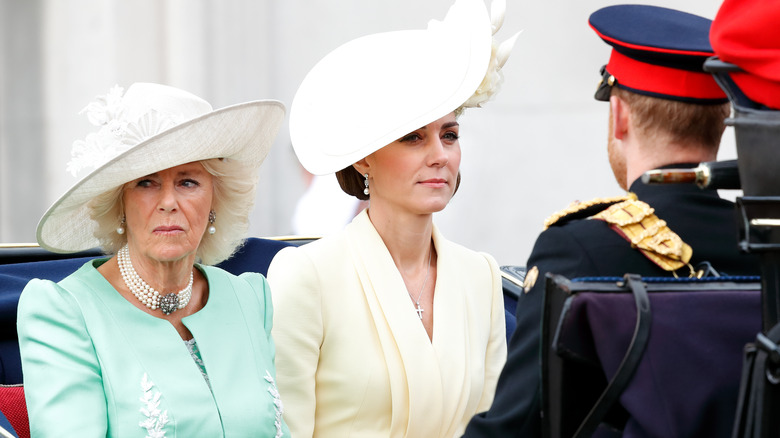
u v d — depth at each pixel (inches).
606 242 362.3
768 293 305.6
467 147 1256.8
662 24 387.9
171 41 1349.7
